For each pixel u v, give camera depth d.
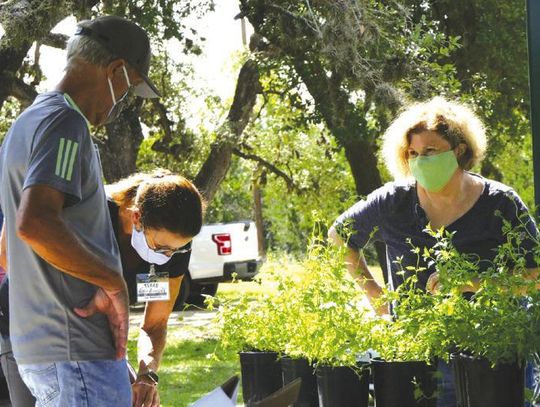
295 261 3.28
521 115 14.14
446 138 3.30
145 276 3.09
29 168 2.44
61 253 2.41
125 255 3.04
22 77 13.80
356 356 2.95
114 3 11.65
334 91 11.96
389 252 3.56
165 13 12.04
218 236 15.98
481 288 2.77
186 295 15.46
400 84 9.25
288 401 2.71
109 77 2.64
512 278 2.75
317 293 3.01
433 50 9.95
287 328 3.12
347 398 2.90
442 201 3.39
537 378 2.94
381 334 2.91
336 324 2.91
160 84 16.31
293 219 24.86
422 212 3.42
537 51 3.66
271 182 20.31
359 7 8.93
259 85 14.65
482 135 3.43
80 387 2.52
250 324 3.20
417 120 3.36
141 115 16.66
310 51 11.52
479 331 2.68
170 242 2.86
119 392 2.59
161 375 8.77
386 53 9.27
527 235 3.16
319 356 2.94
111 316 2.53
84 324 2.52
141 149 17.52
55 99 2.55
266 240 29.25
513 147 18.81
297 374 3.03
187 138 16.70
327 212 18.55
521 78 13.27
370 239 3.52
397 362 2.83
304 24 10.71
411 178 3.50
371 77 9.00
